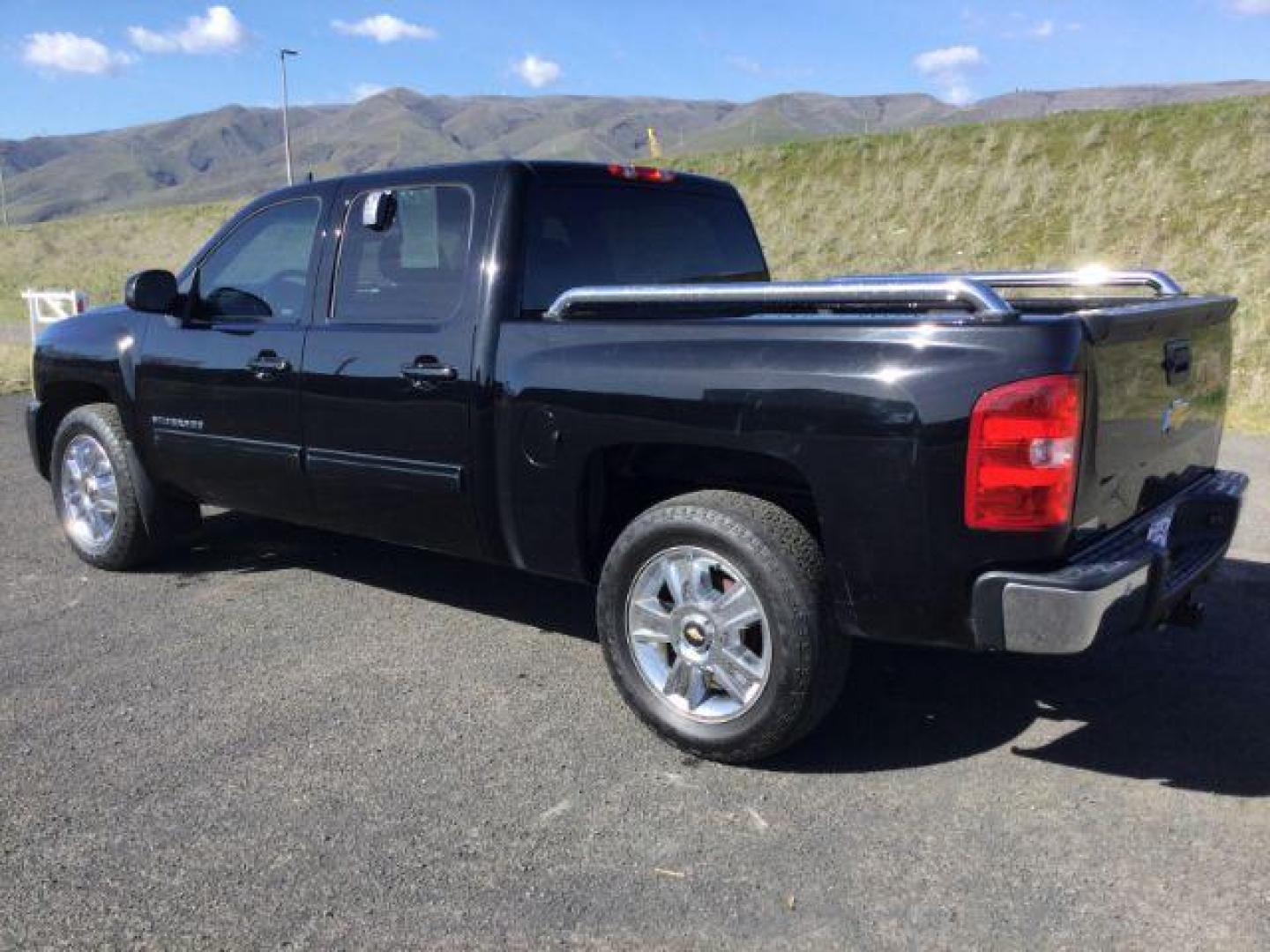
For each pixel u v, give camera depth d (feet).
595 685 13.89
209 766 11.74
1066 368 9.68
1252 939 8.70
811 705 11.15
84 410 18.66
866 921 9.00
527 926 8.98
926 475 10.14
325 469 15.15
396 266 14.43
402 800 11.02
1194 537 12.55
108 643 15.43
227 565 19.20
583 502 12.66
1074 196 70.38
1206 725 12.59
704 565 11.68
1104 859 9.84
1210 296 13.43
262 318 16.02
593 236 14.47
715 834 10.37
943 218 73.87
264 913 9.18
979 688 13.73
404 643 15.35
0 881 9.67
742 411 11.06
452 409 13.48
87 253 144.05
